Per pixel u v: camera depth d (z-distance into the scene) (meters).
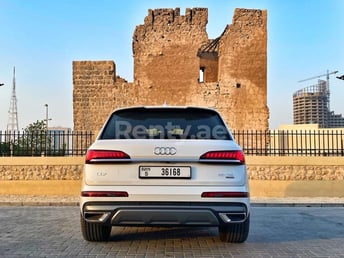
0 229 8.04
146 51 28.94
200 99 28.53
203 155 5.43
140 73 28.81
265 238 7.19
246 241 6.86
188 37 28.89
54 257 5.64
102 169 5.45
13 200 13.21
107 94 28.42
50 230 7.90
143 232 7.46
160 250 6.03
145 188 5.36
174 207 5.31
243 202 5.41
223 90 28.42
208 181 5.39
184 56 28.86
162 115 6.12
